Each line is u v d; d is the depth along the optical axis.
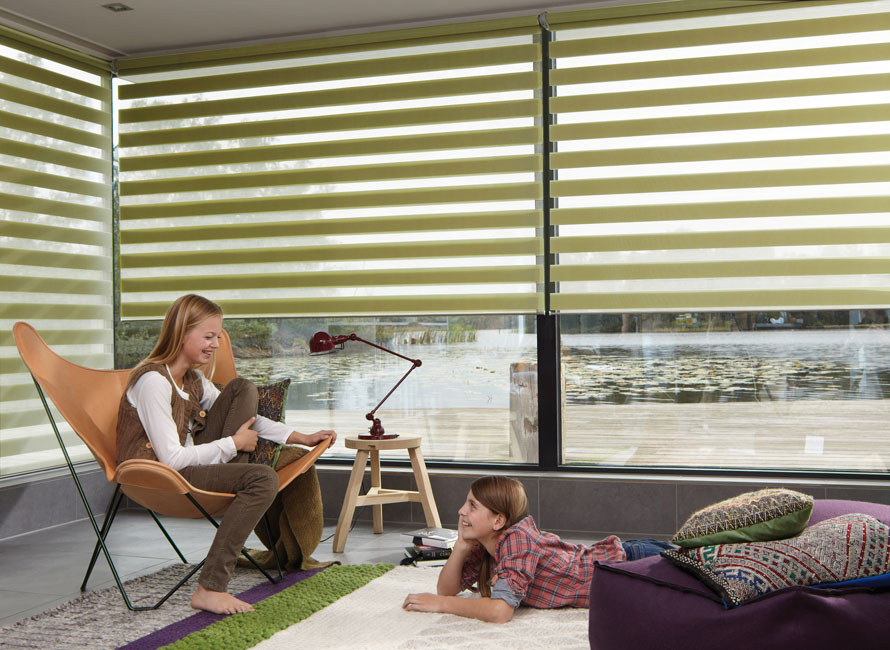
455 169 4.18
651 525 3.85
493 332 4.21
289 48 4.38
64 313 4.39
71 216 4.44
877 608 1.77
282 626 2.57
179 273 4.61
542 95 4.08
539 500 3.99
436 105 4.22
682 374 3.98
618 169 3.99
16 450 4.08
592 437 4.09
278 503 3.30
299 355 4.50
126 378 3.29
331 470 4.29
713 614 1.83
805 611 1.74
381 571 3.24
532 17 4.05
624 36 3.95
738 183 3.84
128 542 3.84
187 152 4.59
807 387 3.85
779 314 3.88
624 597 2.02
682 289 3.92
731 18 3.86
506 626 2.54
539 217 4.07
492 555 2.78
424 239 4.23
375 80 4.32
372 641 2.44
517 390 4.17
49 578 3.26
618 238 3.98
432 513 3.69
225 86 4.51
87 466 4.45
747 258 3.85
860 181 3.73
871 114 3.72
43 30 4.18
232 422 3.10
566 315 4.12
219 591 2.78
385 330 4.36
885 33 3.71
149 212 4.65
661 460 4.00
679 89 3.90
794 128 3.80
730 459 3.93
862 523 1.94
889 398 3.76
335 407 4.44
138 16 4.07
